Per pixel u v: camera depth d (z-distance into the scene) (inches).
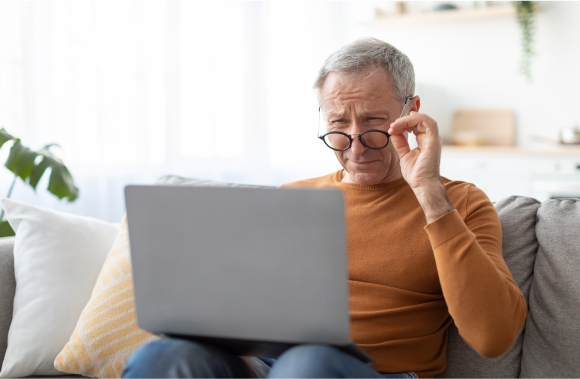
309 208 27.8
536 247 46.1
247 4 163.5
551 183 135.1
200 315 30.6
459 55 167.9
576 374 40.4
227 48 161.0
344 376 27.8
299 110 168.7
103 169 134.6
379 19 169.3
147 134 143.6
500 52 163.3
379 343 41.9
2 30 117.0
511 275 43.1
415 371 41.5
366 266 44.2
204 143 158.1
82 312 49.8
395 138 40.8
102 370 46.9
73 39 128.9
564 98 157.8
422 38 171.8
